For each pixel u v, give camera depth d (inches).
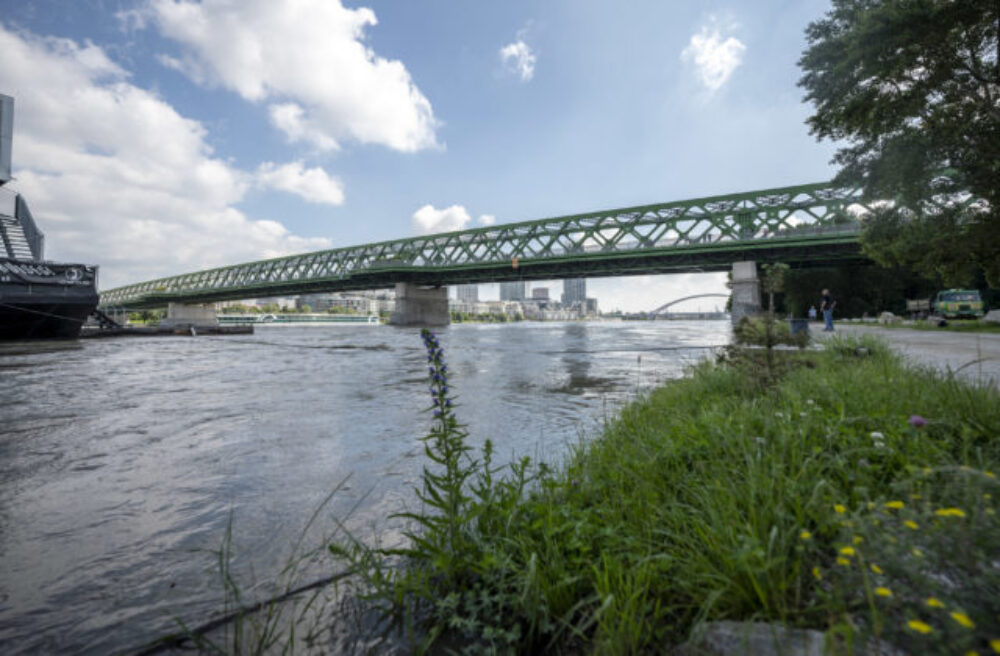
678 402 208.8
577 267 2822.3
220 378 435.5
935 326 856.3
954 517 55.6
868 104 313.0
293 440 195.2
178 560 91.7
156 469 155.8
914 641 46.0
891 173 341.4
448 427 86.2
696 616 58.2
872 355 298.0
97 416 251.4
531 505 95.6
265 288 3900.1
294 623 69.2
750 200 2252.7
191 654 62.2
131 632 67.5
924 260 462.6
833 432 106.4
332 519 112.8
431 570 80.5
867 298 2078.0
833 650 46.9
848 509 71.7
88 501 126.1
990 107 286.8
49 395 331.6
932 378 156.6
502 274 3149.6
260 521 111.9
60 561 91.5
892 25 280.5
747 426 123.3
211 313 4909.0
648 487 97.0
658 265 2534.5
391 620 70.0
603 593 63.2
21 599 77.4
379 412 258.8
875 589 51.0
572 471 119.5
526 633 65.3
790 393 157.9
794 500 76.2
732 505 74.8
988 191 322.3
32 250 1626.5
